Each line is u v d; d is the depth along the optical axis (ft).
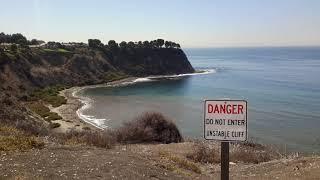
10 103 116.06
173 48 520.83
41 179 30.04
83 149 45.91
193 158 68.59
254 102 261.03
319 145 142.20
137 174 35.68
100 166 36.47
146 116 105.70
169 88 349.00
